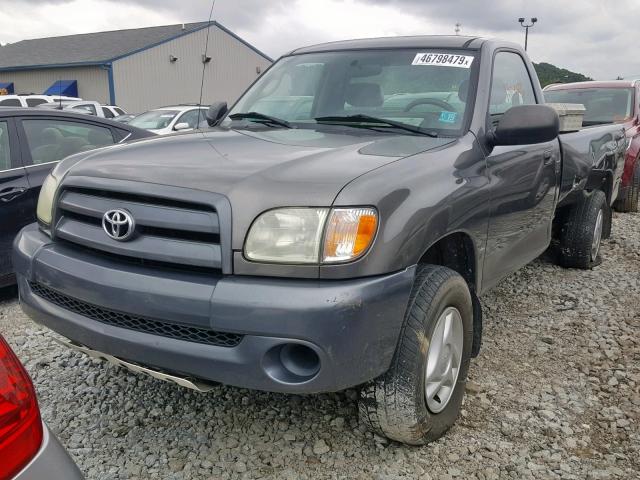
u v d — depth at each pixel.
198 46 32.38
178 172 2.49
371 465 2.65
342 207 2.23
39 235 2.96
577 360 3.70
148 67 30.86
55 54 32.97
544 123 3.04
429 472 2.60
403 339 2.48
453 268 3.08
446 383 2.79
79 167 2.81
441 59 3.56
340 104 3.58
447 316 2.71
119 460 2.68
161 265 2.43
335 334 2.18
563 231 5.43
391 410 2.53
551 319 4.36
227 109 4.12
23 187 4.71
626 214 8.40
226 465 2.65
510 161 3.35
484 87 3.38
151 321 2.40
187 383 2.42
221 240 2.27
